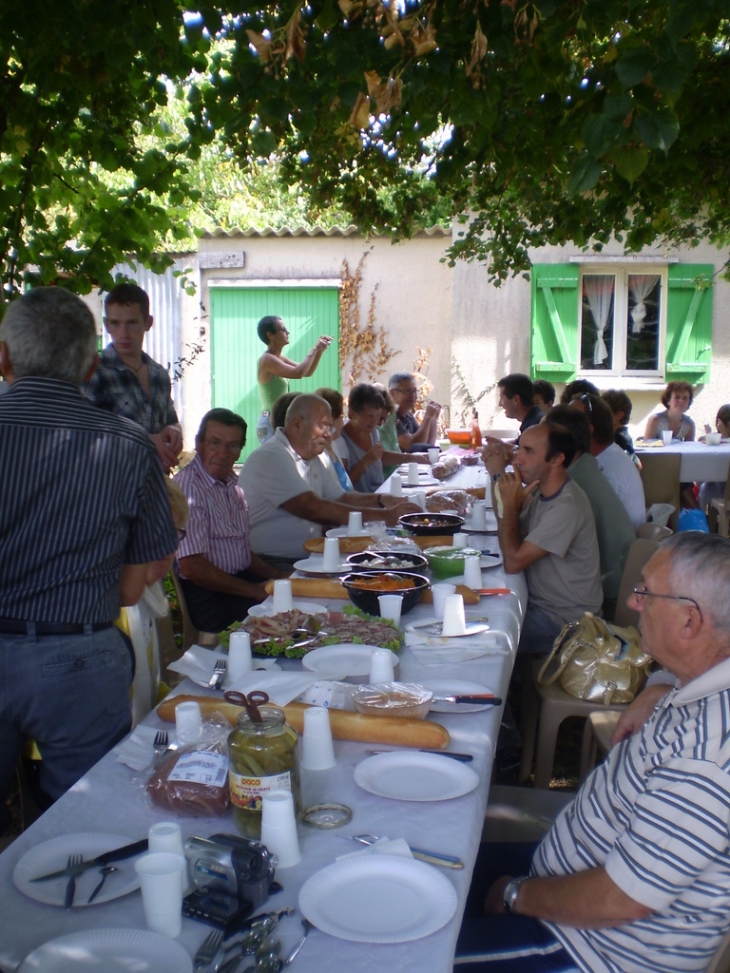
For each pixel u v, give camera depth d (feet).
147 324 12.68
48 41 11.71
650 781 4.51
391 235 21.88
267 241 34.35
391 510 13.91
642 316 32.63
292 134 16.65
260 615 7.97
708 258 31.83
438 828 4.71
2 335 6.35
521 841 6.84
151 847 4.09
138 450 6.51
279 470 13.71
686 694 4.72
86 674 6.37
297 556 13.92
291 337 34.94
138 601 7.30
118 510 6.43
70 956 3.58
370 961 3.65
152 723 6.02
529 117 13.87
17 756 6.68
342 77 9.90
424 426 25.98
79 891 4.13
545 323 32.40
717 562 4.89
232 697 4.85
